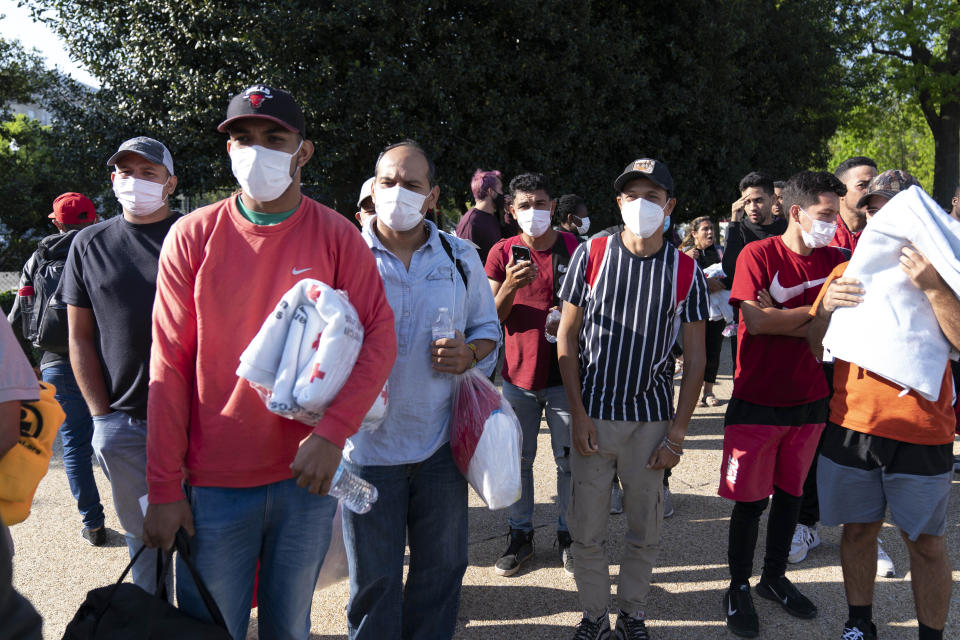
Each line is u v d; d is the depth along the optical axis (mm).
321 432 1792
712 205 13805
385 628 2436
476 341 2582
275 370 1807
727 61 13109
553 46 11297
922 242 2465
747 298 3154
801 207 3139
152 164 2709
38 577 3574
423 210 2434
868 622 2916
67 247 3922
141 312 2645
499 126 10945
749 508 3133
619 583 2979
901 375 2533
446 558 2516
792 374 3105
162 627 1723
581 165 12023
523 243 3828
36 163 17828
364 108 10180
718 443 5754
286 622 2039
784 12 14617
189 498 1921
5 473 1932
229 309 1866
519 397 3730
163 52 10320
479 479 2377
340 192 11539
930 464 2613
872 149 32656
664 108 12508
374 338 1958
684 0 12305
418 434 2420
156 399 1846
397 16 10406
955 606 3215
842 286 2674
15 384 1841
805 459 3211
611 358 2797
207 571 1901
